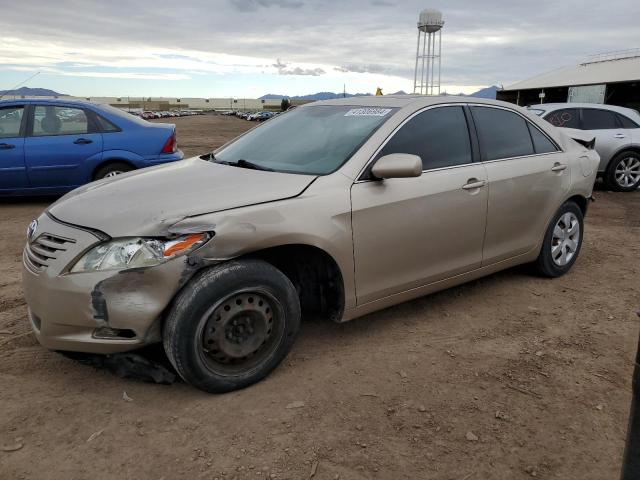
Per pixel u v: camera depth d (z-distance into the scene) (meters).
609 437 2.73
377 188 3.45
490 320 4.08
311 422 2.79
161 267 2.72
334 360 3.43
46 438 2.63
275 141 4.04
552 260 4.85
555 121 10.30
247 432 2.70
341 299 3.40
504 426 2.79
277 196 3.13
